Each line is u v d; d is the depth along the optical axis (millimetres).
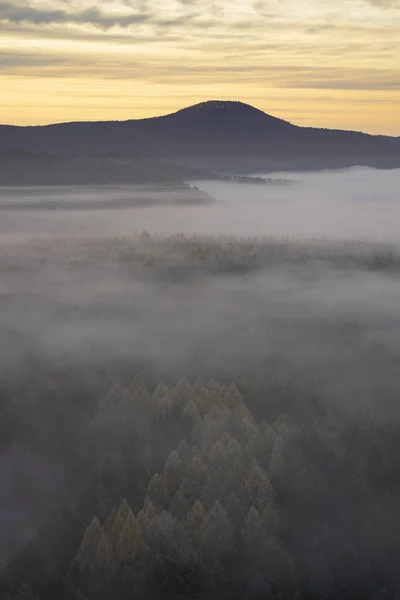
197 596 57844
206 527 63500
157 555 60156
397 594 59750
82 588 59406
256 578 58344
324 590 59281
